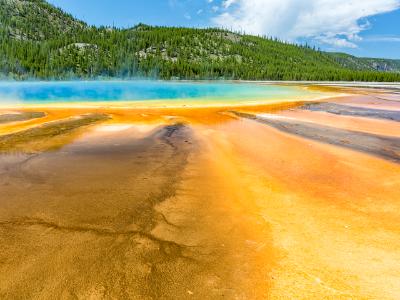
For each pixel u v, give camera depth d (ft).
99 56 297.53
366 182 22.71
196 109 58.34
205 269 12.72
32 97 77.87
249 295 11.29
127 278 12.08
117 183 22.09
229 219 17.04
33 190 20.67
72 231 15.53
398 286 11.80
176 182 22.44
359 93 99.04
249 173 24.49
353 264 13.14
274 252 13.97
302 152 30.63
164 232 15.61
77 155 28.91
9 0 490.90
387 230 15.93
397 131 41.16
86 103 64.64
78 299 10.94
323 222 16.75
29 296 11.03
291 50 517.55
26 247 14.02
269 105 65.72
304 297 11.21
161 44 395.75
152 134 38.09
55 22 514.27
